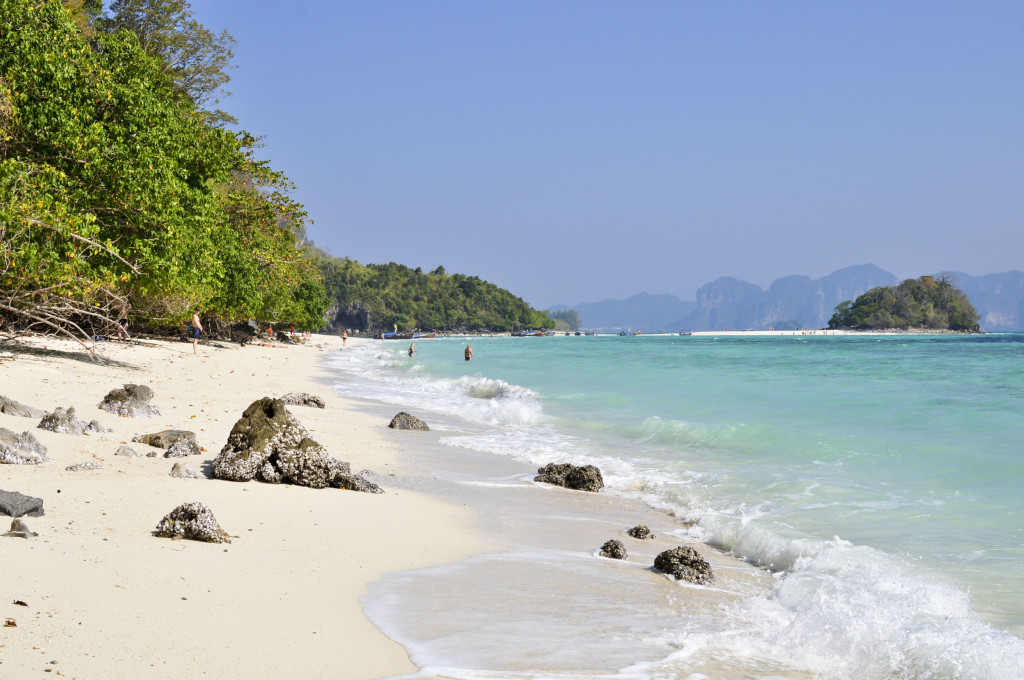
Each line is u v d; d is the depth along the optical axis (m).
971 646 5.56
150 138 24.59
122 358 28.52
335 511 9.50
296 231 59.56
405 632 5.81
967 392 23.73
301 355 53.19
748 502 11.02
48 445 10.89
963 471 12.20
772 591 7.39
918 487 11.31
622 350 73.75
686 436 16.83
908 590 7.02
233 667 4.78
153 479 9.66
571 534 9.76
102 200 23.45
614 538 9.68
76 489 8.68
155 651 4.83
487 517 10.31
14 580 5.64
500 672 5.10
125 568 6.29
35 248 20.62
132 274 25.83
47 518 7.46
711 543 9.65
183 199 29.28
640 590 7.35
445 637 5.75
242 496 9.49
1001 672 5.17
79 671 4.39
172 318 38.22
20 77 22.30
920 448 14.09
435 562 7.92
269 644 5.23
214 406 17.83
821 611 6.45
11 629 4.81
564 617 6.39
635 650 5.67
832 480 12.00
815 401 22.09
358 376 36.06
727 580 7.94
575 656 5.49
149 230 24.95
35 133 22.11
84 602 5.43
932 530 9.12
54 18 24.14
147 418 14.64
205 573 6.52
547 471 12.97
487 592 6.98
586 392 26.45
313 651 5.21
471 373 37.09
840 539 8.90
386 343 114.81
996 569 7.66
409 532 9.03
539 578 7.55
